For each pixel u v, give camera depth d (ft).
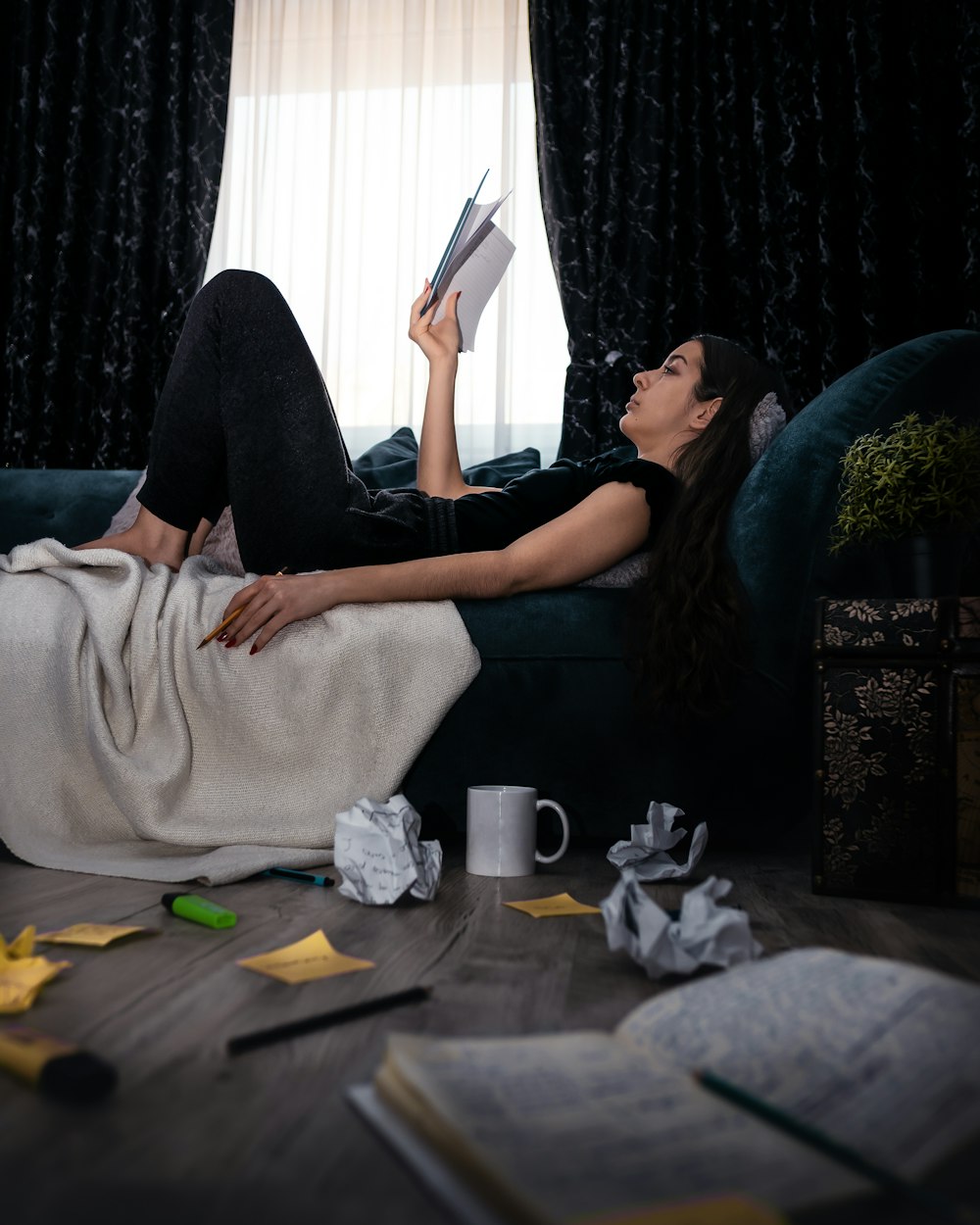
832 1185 1.48
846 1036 1.87
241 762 4.91
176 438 5.48
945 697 4.10
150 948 3.13
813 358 10.55
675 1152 1.53
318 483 5.53
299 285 12.26
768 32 10.90
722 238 10.87
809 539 5.02
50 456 11.85
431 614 5.17
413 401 11.81
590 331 11.06
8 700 4.90
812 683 4.75
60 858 4.44
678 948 2.84
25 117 12.27
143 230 12.00
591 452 10.83
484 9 12.17
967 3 10.39
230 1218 1.54
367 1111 1.82
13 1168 1.70
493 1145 1.51
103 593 4.99
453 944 3.26
